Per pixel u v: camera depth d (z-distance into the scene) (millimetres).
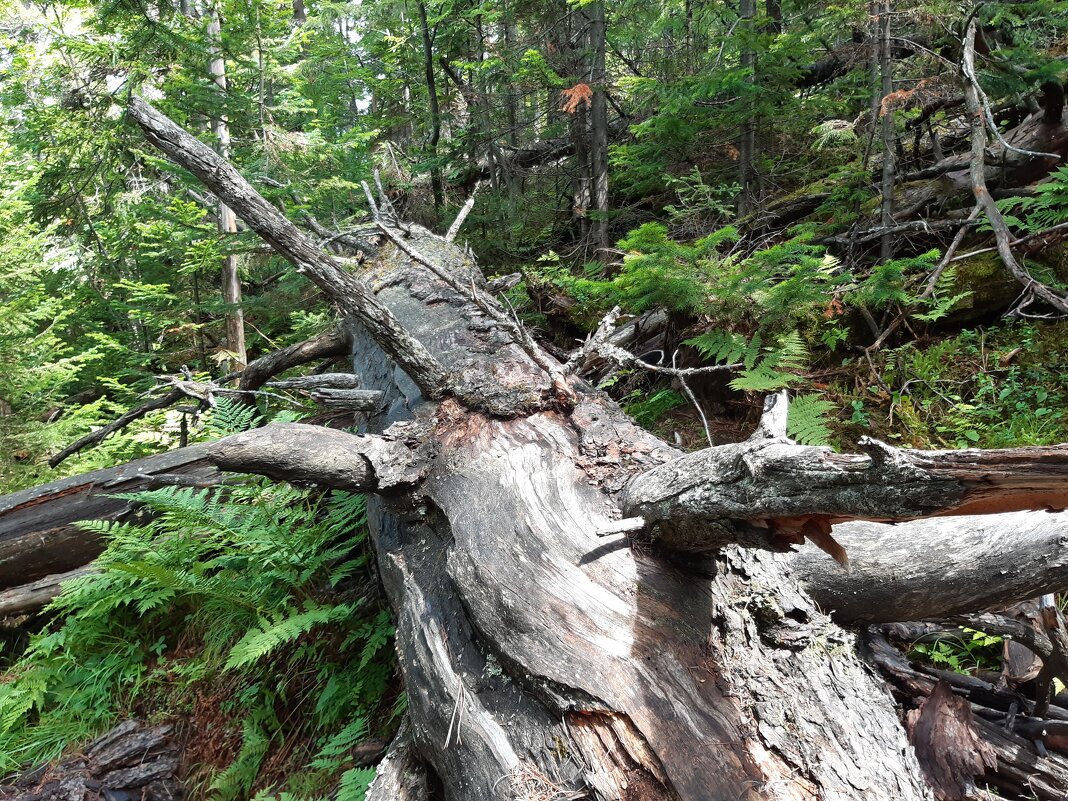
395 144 8805
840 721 1853
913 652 2662
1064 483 1134
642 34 7230
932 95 4930
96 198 8102
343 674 3150
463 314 3990
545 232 7488
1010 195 4762
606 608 2023
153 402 5711
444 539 2619
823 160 6238
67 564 4461
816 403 3648
